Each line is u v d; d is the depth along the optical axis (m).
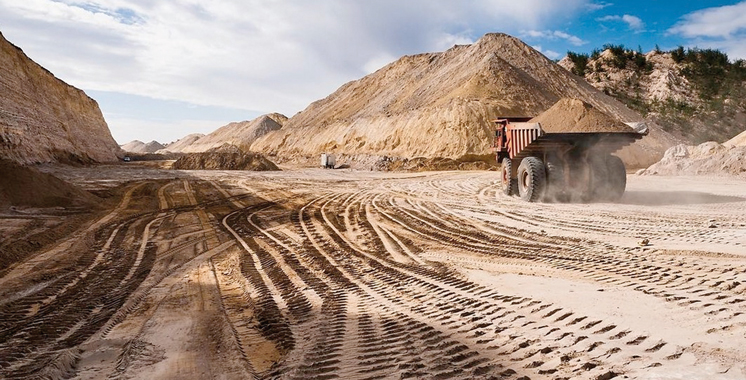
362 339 4.23
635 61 97.06
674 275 5.38
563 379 2.93
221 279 7.34
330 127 67.88
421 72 75.75
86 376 3.85
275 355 4.15
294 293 6.26
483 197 16.47
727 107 78.94
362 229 11.25
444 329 4.25
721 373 2.74
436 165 40.25
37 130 35.56
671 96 83.38
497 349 3.61
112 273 7.89
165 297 6.43
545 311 4.43
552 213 11.66
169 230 12.00
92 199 16.75
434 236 9.81
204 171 36.91
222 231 11.80
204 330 4.98
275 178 29.20
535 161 13.87
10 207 13.87
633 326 3.75
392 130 52.66
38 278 7.58
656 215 10.48
